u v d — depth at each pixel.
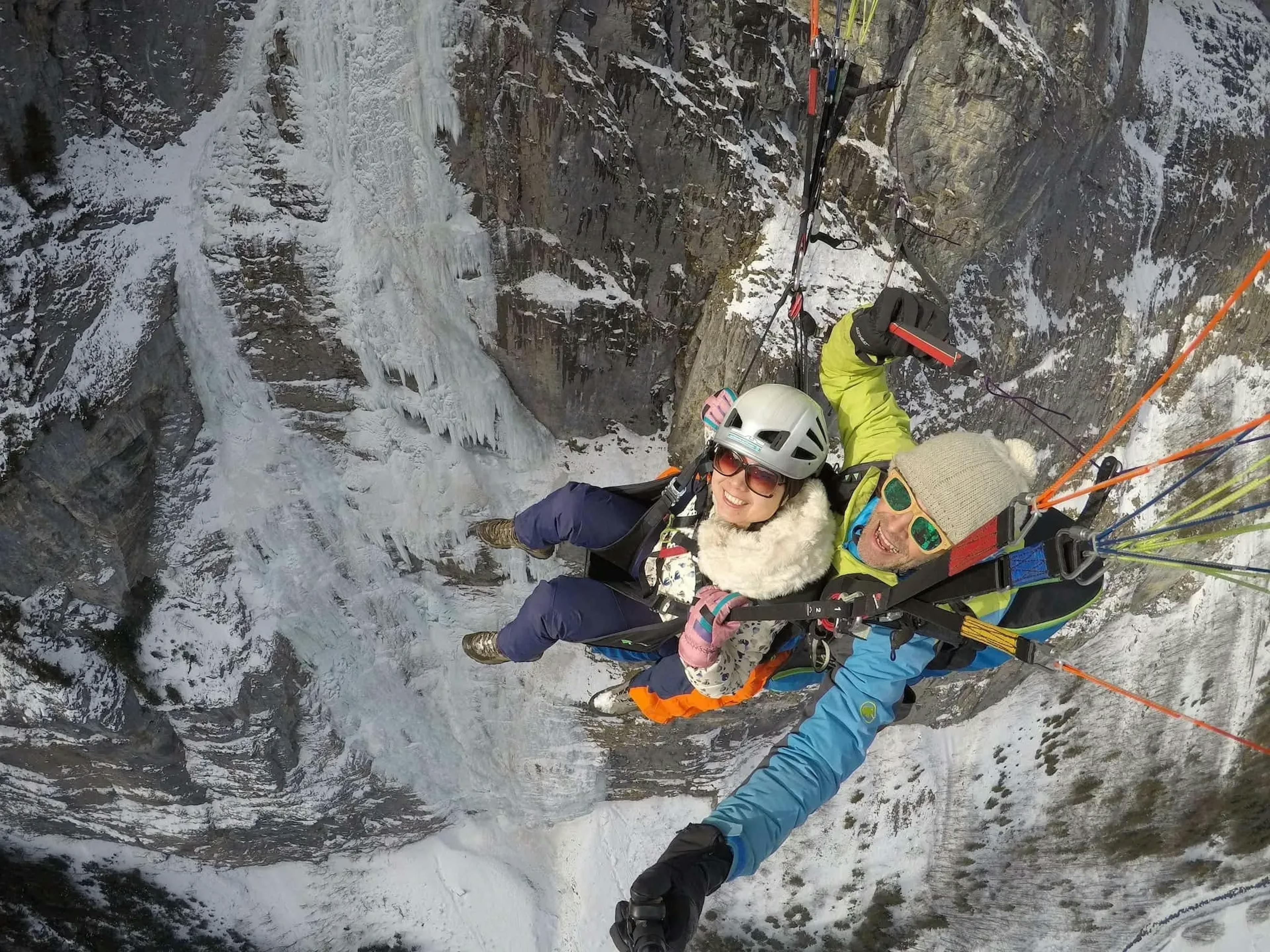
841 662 2.41
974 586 2.10
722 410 2.60
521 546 3.89
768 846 2.03
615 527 3.11
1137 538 1.93
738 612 2.41
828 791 2.21
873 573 2.36
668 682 2.90
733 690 2.55
